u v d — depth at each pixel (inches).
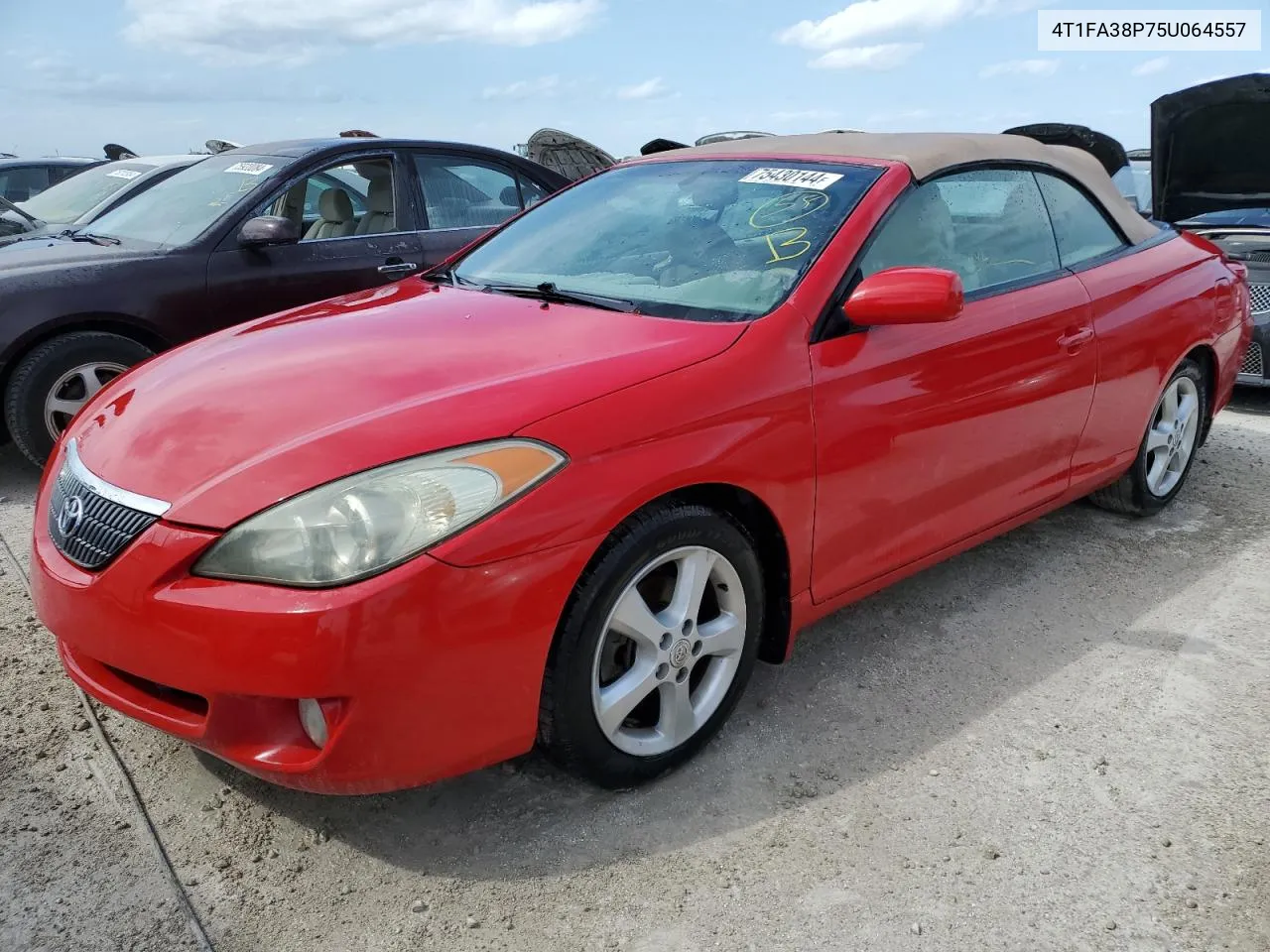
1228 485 183.3
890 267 110.3
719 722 99.8
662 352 93.4
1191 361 160.4
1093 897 82.3
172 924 77.6
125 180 304.5
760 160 127.0
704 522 91.0
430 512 75.7
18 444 176.2
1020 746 102.5
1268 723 107.0
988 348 116.3
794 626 104.2
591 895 81.7
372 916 79.3
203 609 74.7
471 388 86.3
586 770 89.4
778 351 97.0
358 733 75.3
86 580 81.7
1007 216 129.4
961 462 116.5
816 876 84.1
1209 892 83.0
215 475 79.7
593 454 82.3
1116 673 116.6
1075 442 136.1
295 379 92.1
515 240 134.9
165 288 183.5
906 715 107.7
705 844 87.7
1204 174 253.8
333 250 204.7
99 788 92.8
